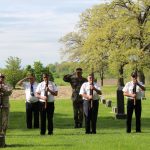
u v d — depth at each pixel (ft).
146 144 51.21
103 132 66.39
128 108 64.59
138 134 62.34
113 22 220.84
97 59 229.86
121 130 69.56
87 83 63.98
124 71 222.69
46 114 63.72
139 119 65.36
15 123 83.71
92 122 64.34
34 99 73.41
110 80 395.34
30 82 73.87
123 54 215.72
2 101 57.72
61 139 56.49
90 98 63.52
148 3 223.10
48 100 62.75
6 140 55.77
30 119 74.23
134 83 63.93
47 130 69.46
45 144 51.57
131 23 219.82
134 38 223.10
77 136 60.13
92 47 227.20
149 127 74.08
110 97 173.88
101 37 222.28
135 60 217.36
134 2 225.76
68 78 74.28
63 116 97.91
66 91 207.21
